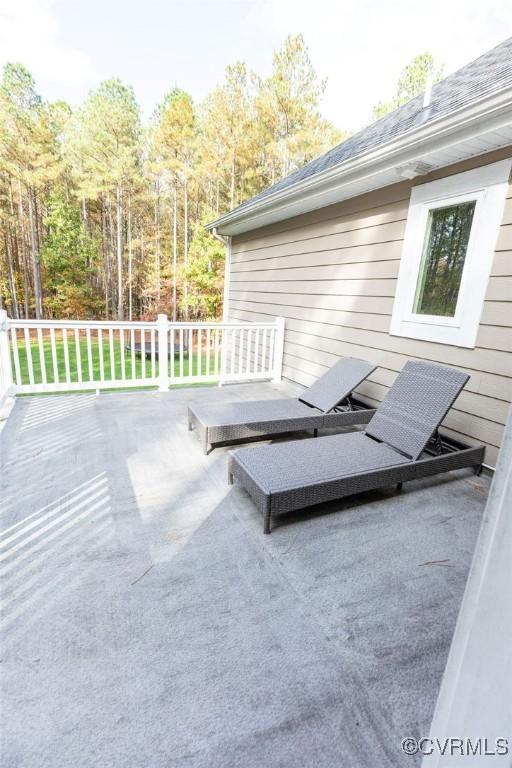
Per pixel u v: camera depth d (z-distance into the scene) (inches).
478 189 125.2
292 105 705.6
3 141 634.8
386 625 65.4
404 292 155.5
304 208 204.4
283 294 240.7
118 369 395.9
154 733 48.3
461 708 29.2
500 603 25.5
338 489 94.0
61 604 67.6
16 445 132.9
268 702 52.3
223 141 701.3
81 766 44.8
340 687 54.7
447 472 124.0
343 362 171.5
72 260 723.4
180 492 105.7
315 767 45.2
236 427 130.4
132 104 747.4
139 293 846.5
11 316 752.3
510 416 24.4
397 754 46.6
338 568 78.8
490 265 123.3
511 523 24.5
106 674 55.4
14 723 48.9
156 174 752.3
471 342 130.3
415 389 124.3
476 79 155.6
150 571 76.1
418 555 83.7
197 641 61.2
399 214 156.0
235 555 81.6
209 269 676.7
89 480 110.7
